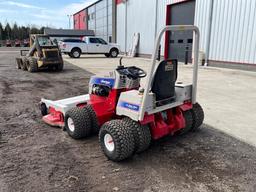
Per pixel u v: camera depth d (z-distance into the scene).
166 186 3.04
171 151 3.95
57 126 4.98
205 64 14.90
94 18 42.72
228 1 13.16
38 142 4.27
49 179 3.16
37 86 9.25
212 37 14.42
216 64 14.28
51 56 12.96
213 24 14.28
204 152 3.91
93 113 4.41
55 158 3.71
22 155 3.79
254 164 3.54
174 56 18.62
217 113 5.86
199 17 15.46
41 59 12.74
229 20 13.18
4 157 3.72
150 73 3.28
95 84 4.37
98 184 3.07
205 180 3.16
